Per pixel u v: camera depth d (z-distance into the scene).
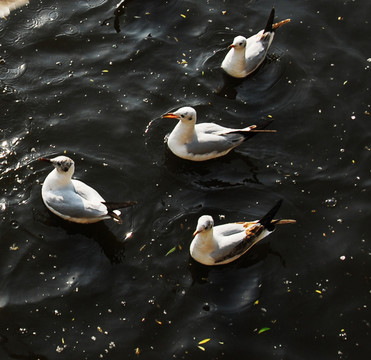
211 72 12.24
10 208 9.80
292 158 10.92
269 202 10.23
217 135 10.73
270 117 11.58
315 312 8.84
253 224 9.40
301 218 9.99
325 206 10.19
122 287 9.00
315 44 12.91
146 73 12.08
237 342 8.46
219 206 10.12
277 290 9.07
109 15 13.01
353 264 9.41
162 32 12.83
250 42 12.43
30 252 9.32
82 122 11.14
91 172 10.43
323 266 9.38
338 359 8.38
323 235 9.78
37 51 12.22
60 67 12.01
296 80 12.23
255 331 8.59
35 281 9.02
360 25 13.28
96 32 12.67
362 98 11.95
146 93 11.73
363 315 8.83
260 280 9.18
